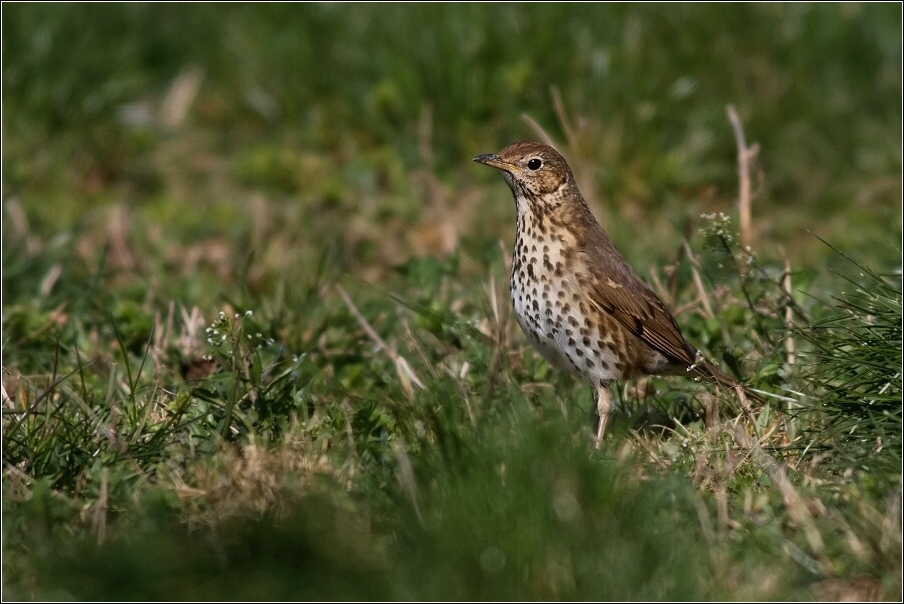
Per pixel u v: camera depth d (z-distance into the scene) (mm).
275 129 18672
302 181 17422
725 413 10312
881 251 14992
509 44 17922
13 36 18203
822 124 17875
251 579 7898
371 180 17078
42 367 11555
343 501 8406
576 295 10805
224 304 13250
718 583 7723
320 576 7875
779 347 10953
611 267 10906
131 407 9688
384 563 7926
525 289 11078
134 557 7953
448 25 18094
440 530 7840
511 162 11094
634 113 17141
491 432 8508
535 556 7684
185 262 15242
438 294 13422
